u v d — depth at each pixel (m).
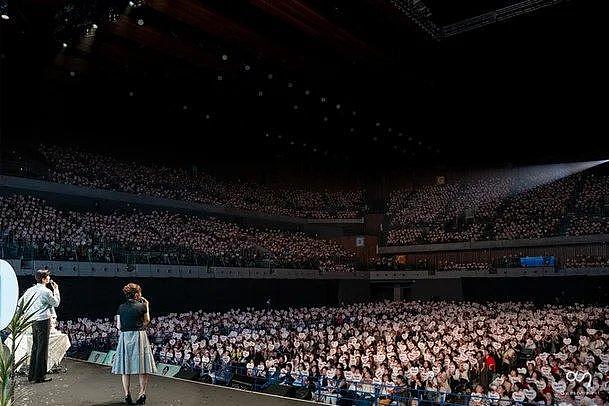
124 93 36.91
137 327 6.75
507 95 37.12
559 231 38.78
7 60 30.53
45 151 37.56
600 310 25.52
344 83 34.31
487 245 41.91
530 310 28.22
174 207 40.84
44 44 28.05
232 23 24.86
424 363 15.45
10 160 34.00
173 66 31.12
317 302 42.97
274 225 49.59
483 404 12.14
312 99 37.97
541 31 26.14
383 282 47.75
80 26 24.31
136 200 38.28
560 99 38.38
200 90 36.09
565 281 36.44
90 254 28.77
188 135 48.44
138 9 23.45
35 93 36.72
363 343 18.98
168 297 32.84
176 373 10.51
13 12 24.22
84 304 28.52
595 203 39.84
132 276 30.58
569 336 20.44
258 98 37.91
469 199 48.88
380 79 33.50
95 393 7.26
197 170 49.62
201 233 39.72
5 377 4.71
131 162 43.62
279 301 39.91
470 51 28.89
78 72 32.41
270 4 22.61
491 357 16.53
